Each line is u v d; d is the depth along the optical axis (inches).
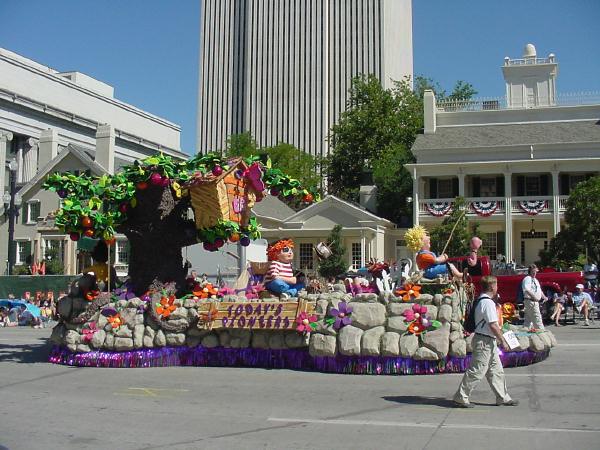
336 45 4023.1
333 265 1317.7
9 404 348.5
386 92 2230.6
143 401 352.8
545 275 898.1
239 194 516.7
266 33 4128.9
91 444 265.0
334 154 2257.6
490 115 1641.2
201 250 986.7
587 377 399.2
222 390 381.1
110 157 1872.5
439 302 416.8
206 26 4323.3
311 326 440.8
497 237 1518.2
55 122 2714.1
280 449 253.3
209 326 470.6
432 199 1528.1
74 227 499.5
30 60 3009.4
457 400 321.7
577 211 1096.2
